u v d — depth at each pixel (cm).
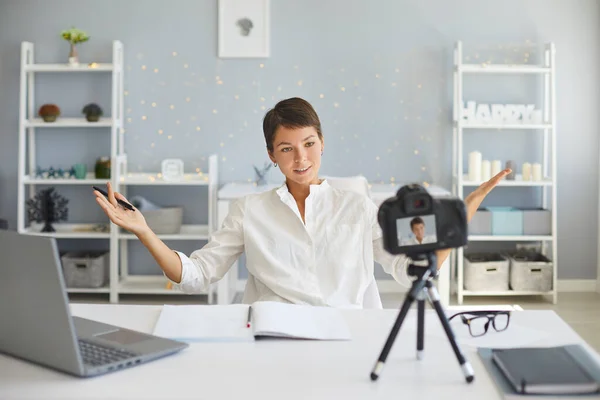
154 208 501
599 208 511
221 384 135
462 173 505
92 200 521
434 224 136
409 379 138
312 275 205
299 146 200
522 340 159
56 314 134
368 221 210
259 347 156
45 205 496
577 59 504
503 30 502
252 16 501
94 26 505
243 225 208
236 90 507
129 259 521
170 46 505
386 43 503
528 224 485
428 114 506
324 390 132
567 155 509
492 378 138
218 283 450
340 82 504
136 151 512
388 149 509
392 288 522
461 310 181
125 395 130
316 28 502
